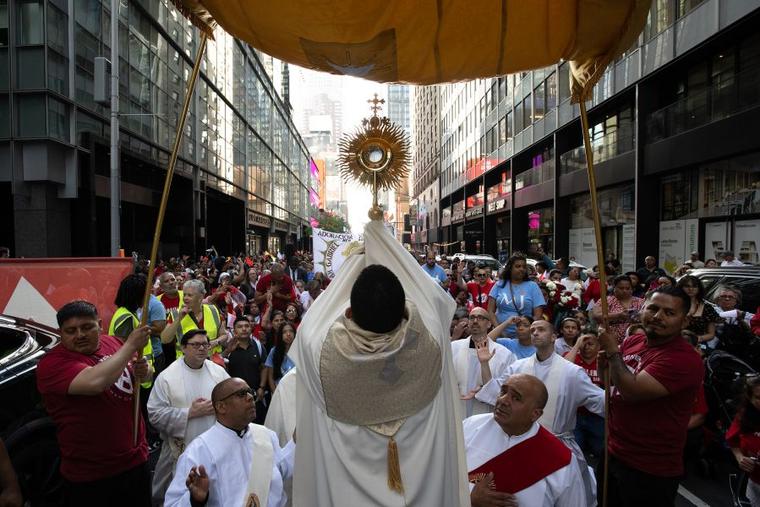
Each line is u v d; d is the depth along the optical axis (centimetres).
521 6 251
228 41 3681
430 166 7869
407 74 271
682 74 1820
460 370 482
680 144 1694
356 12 240
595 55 272
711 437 575
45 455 452
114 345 369
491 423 300
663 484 296
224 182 3600
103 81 1392
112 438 321
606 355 292
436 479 190
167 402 446
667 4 1742
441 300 218
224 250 4059
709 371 584
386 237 224
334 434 187
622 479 308
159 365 600
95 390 293
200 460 308
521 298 684
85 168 1889
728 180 1580
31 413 444
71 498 318
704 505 511
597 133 2441
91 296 697
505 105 3725
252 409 322
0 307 684
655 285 951
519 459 281
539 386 281
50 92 1694
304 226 9081
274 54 258
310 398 201
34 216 1723
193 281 653
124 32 2098
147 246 2822
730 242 1582
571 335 589
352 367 184
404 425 186
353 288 191
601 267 289
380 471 184
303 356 199
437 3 245
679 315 294
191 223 2877
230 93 3747
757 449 423
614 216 2305
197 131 2967
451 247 6200
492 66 270
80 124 1853
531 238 3519
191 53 2898
